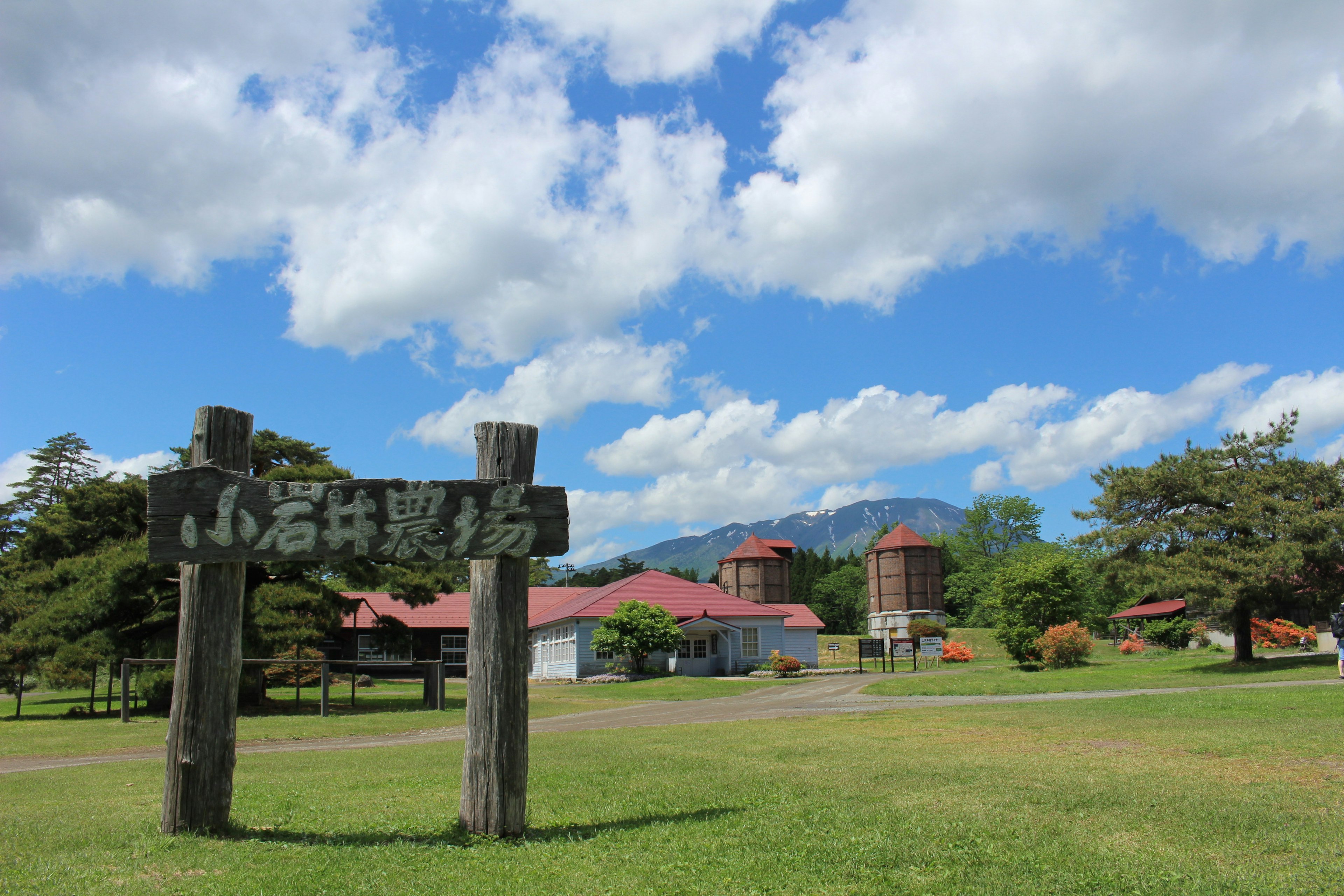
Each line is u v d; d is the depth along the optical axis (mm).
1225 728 12773
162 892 5449
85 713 24203
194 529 7449
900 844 6449
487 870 6027
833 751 12000
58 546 28859
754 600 69250
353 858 6375
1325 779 8539
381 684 40562
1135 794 7957
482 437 7938
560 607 51781
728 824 7336
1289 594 27266
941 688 25359
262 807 8453
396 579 26391
